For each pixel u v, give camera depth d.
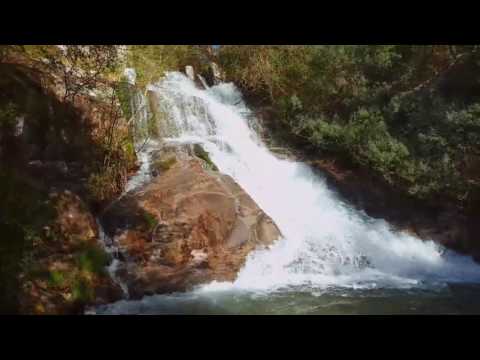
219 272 8.23
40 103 8.72
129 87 11.87
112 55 10.44
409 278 9.02
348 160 12.62
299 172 12.69
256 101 16.06
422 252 10.19
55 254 7.27
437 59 11.88
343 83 13.90
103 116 10.06
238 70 16.67
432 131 10.82
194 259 8.20
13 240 7.00
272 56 15.94
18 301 6.41
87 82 9.65
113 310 7.00
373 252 9.89
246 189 11.19
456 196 10.30
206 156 11.21
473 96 10.62
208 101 14.58
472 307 7.14
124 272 7.75
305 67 15.16
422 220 10.82
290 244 9.47
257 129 14.67
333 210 11.48
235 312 6.84
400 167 11.11
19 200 7.49
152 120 12.20
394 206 11.26
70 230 7.67
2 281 6.52
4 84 8.30
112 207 8.75
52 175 8.43
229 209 9.15
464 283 8.70
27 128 8.28
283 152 13.70
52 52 9.57
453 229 10.38
